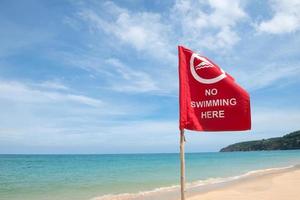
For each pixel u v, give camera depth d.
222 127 5.88
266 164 48.03
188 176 27.86
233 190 17.67
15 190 20.39
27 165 55.88
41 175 32.06
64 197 17.27
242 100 5.84
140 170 37.88
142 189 19.89
